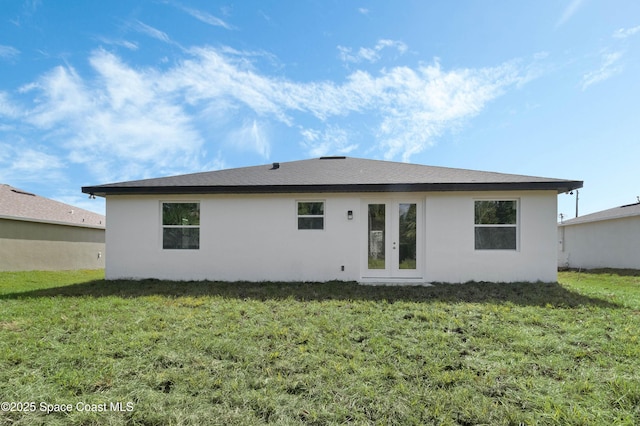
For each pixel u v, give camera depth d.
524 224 8.27
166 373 3.39
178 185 8.44
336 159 12.48
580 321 5.08
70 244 14.77
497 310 5.64
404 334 4.53
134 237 8.93
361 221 8.72
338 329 4.69
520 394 3.03
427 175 9.09
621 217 13.80
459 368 3.56
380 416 2.75
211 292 7.27
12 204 12.91
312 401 2.96
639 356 3.79
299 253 8.69
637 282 10.41
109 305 6.02
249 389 3.14
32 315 5.37
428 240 8.47
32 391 3.05
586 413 2.72
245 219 8.80
